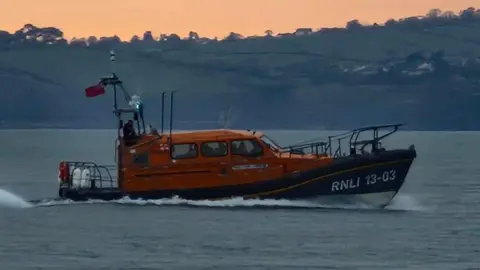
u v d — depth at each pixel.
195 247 85.75
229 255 82.44
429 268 77.62
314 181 105.38
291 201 105.94
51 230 94.56
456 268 77.62
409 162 105.50
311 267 77.88
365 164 105.12
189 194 106.81
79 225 96.94
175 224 96.81
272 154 106.38
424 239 90.06
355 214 103.81
